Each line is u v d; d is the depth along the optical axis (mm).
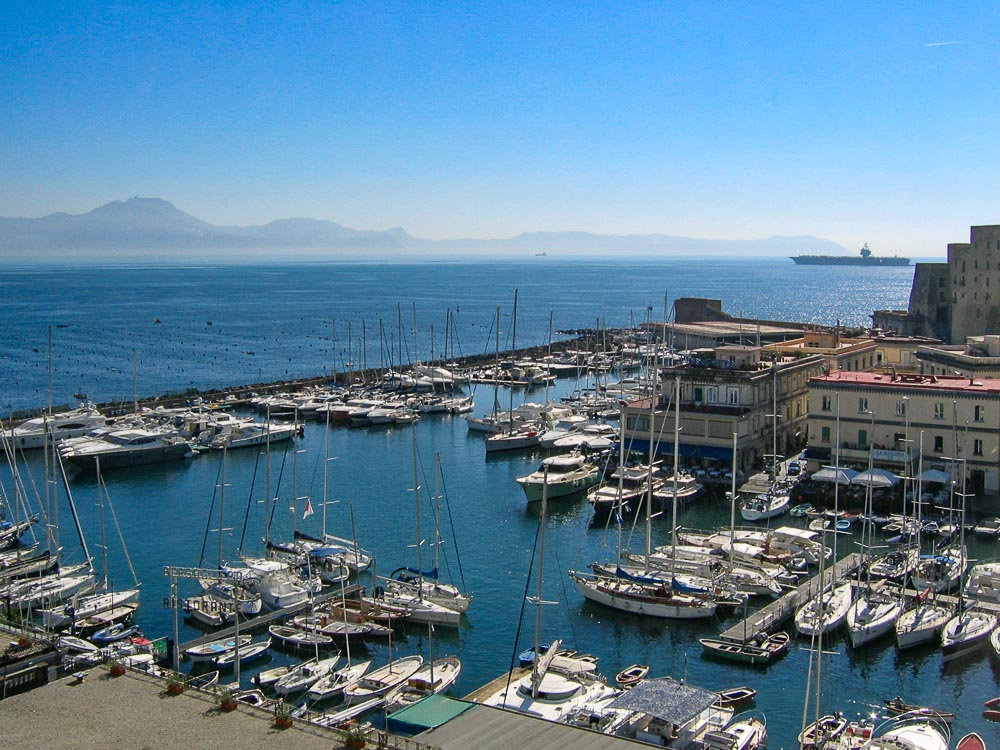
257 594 76188
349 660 64625
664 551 86812
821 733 52438
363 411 164500
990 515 97000
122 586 82688
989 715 56906
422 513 106688
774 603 74062
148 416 159125
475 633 71875
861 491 103062
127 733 42500
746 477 114125
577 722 51781
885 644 67875
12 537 94188
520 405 176750
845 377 115750
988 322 192375
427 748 41469
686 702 49906
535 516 105188
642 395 167875
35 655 49438
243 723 43719
